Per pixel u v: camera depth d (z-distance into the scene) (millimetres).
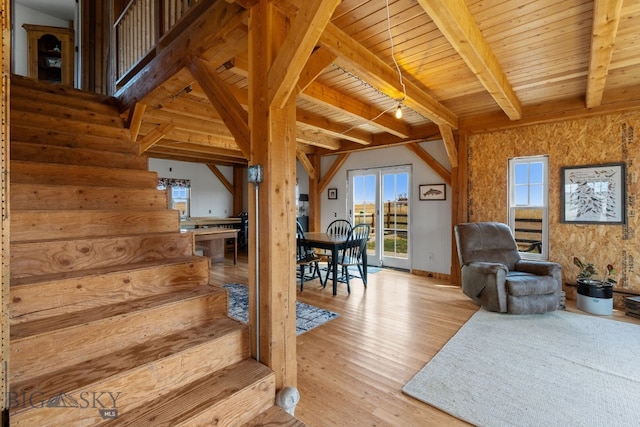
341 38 2248
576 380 2135
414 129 5211
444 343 2730
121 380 1323
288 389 1689
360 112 3955
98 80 5070
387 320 3281
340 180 6676
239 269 5742
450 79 3160
